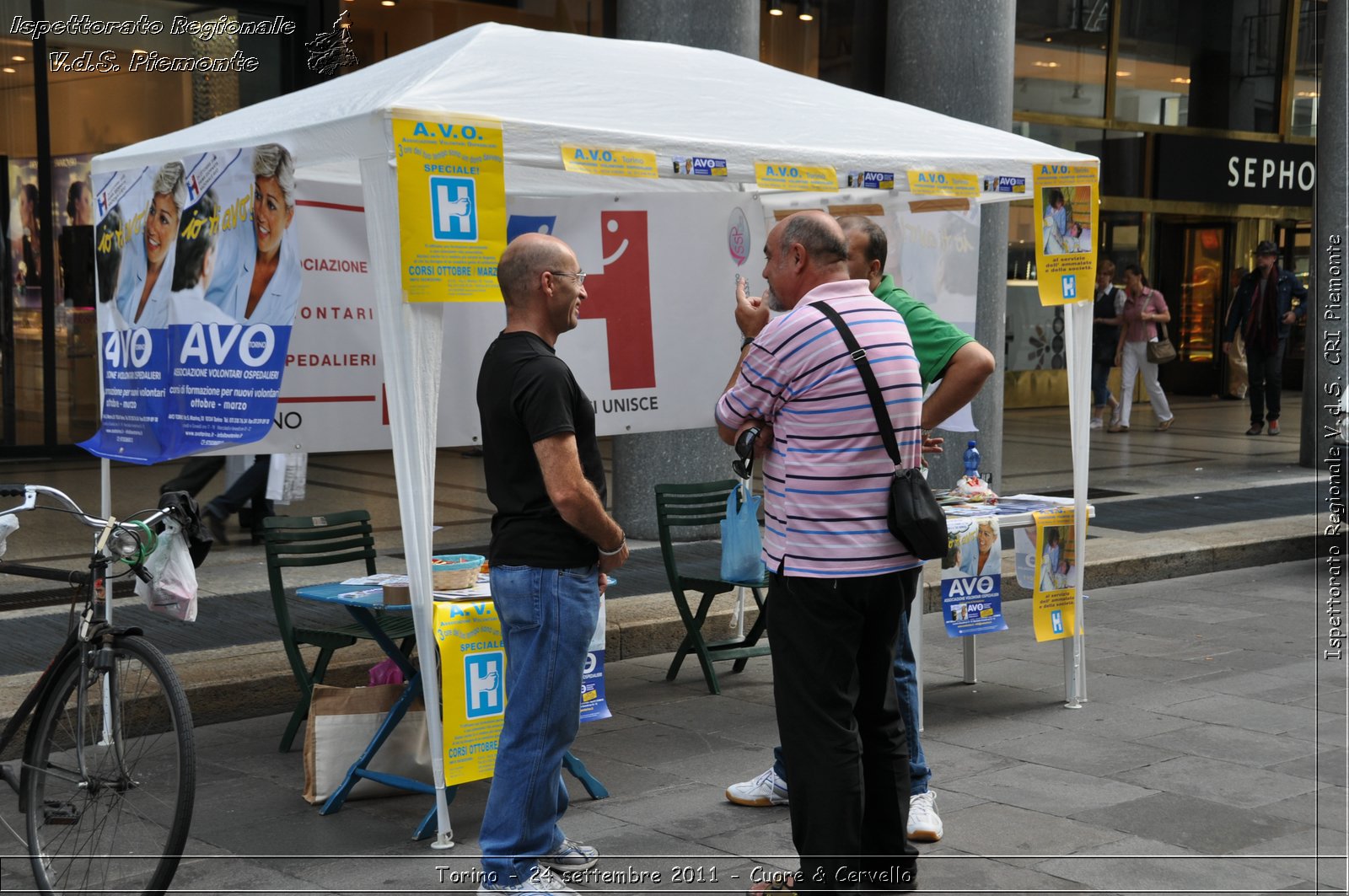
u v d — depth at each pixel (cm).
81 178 1262
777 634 373
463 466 1278
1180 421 1788
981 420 1033
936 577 815
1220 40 2017
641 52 564
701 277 677
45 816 388
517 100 468
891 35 1045
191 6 1211
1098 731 566
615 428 657
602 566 394
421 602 423
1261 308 1605
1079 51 1884
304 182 558
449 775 434
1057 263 586
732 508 625
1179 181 1955
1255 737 556
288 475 845
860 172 530
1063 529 594
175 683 367
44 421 1288
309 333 561
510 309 394
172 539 414
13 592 734
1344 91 1270
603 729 570
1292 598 850
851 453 362
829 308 371
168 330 499
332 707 475
